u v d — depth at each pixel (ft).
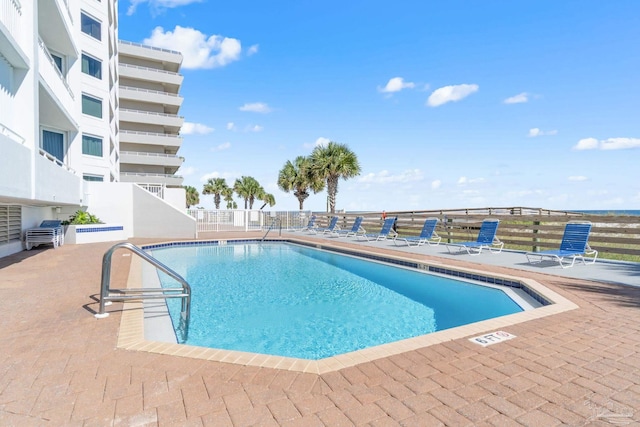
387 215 59.57
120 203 57.52
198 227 74.90
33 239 39.78
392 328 18.71
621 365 10.15
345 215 67.62
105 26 63.31
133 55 130.82
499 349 11.42
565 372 9.73
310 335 17.69
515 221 40.22
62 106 40.55
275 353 15.43
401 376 9.58
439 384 9.11
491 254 35.78
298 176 120.26
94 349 11.51
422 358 10.78
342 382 9.27
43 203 36.27
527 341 12.12
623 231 29.14
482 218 42.01
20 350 11.42
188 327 17.26
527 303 19.93
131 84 132.67
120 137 125.18
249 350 15.69
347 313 21.29
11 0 24.39
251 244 58.08
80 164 53.78
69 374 9.71
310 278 31.48
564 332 12.98
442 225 48.62
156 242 51.21
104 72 62.95
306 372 9.86
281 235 65.57
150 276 29.27
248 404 8.18
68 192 37.70
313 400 8.37
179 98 135.44
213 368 10.12
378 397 8.48
